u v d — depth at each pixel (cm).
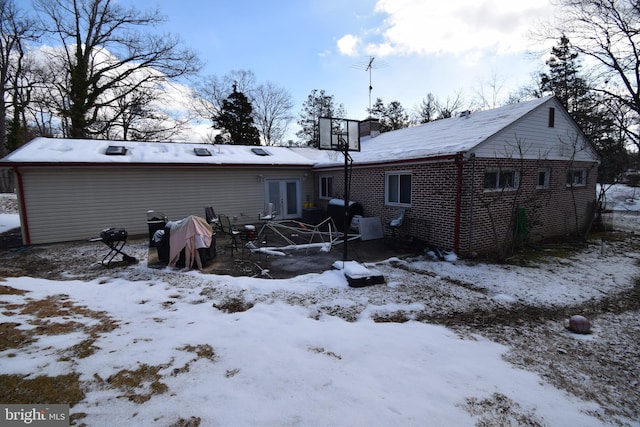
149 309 469
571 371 335
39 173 960
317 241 990
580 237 1005
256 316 442
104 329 396
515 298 536
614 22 1452
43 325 400
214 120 3148
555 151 1001
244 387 283
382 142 1391
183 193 1195
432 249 816
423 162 866
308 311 469
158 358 327
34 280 591
